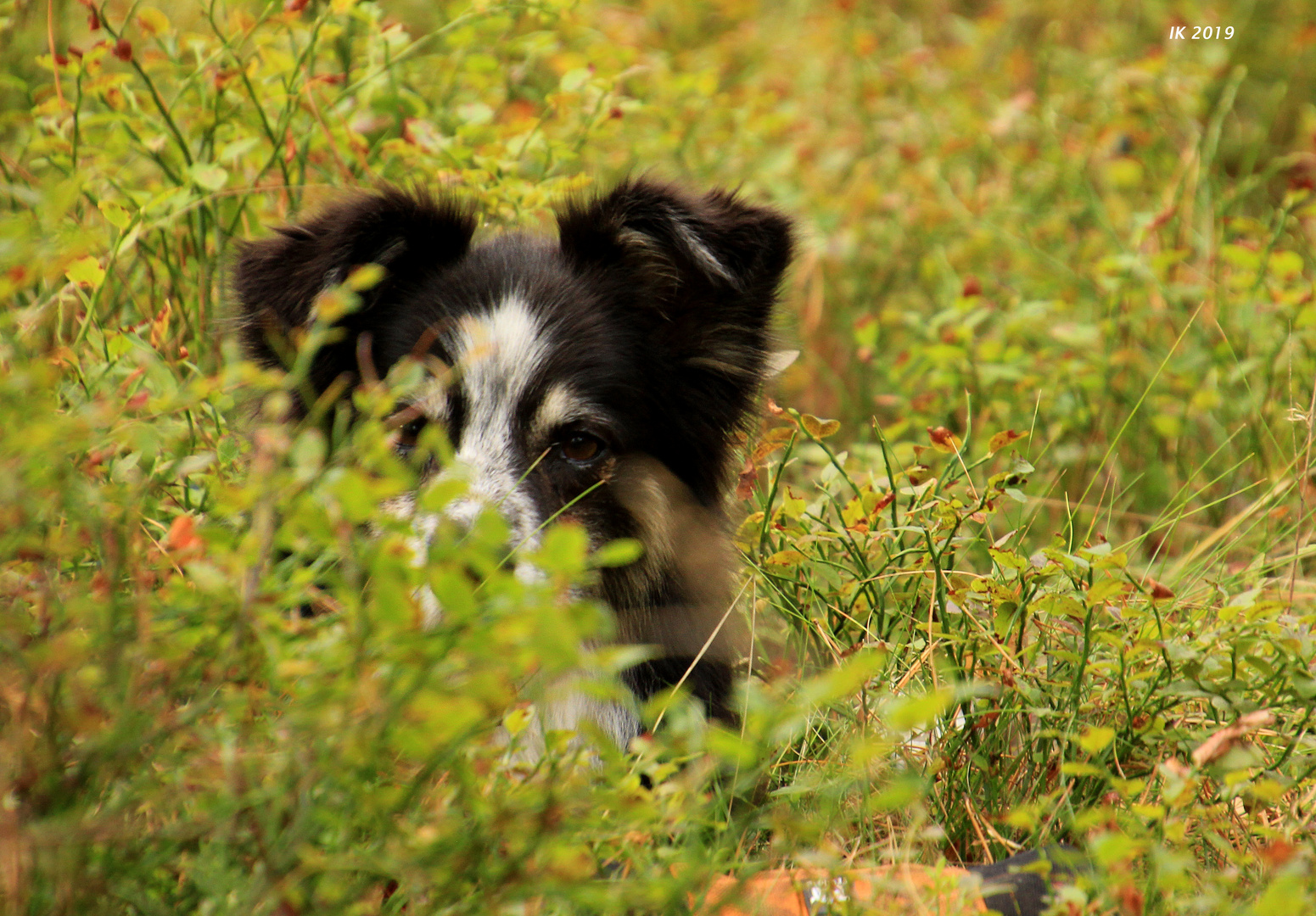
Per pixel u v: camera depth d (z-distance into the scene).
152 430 3.79
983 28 12.81
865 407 9.44
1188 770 3.84
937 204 10.55
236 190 6.66
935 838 4.38
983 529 7.05
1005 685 5.27
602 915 3.58
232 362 5.14
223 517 4.32
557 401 5.92
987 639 5.41
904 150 10.38
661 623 6.27
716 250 6.04
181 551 3.68
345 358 6.02
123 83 7.06
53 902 3.19
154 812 3.71
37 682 3.31
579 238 6.36
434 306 6.06
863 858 4.73
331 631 3.45
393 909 3.63
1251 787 4.10
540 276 6.20
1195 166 9.83
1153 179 10.59
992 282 9.73
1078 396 8.40
